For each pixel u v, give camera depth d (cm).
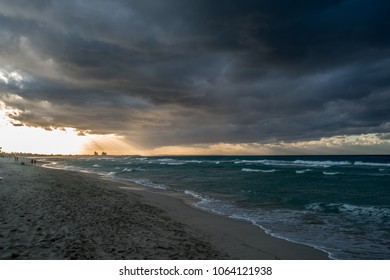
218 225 1109
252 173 4097
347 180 3089
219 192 2156
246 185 2645
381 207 1588
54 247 638
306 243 902
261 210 1469
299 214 1371
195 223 1122
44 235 713
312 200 1814
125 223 969
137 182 2842
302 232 1038
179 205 1551
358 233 1035
